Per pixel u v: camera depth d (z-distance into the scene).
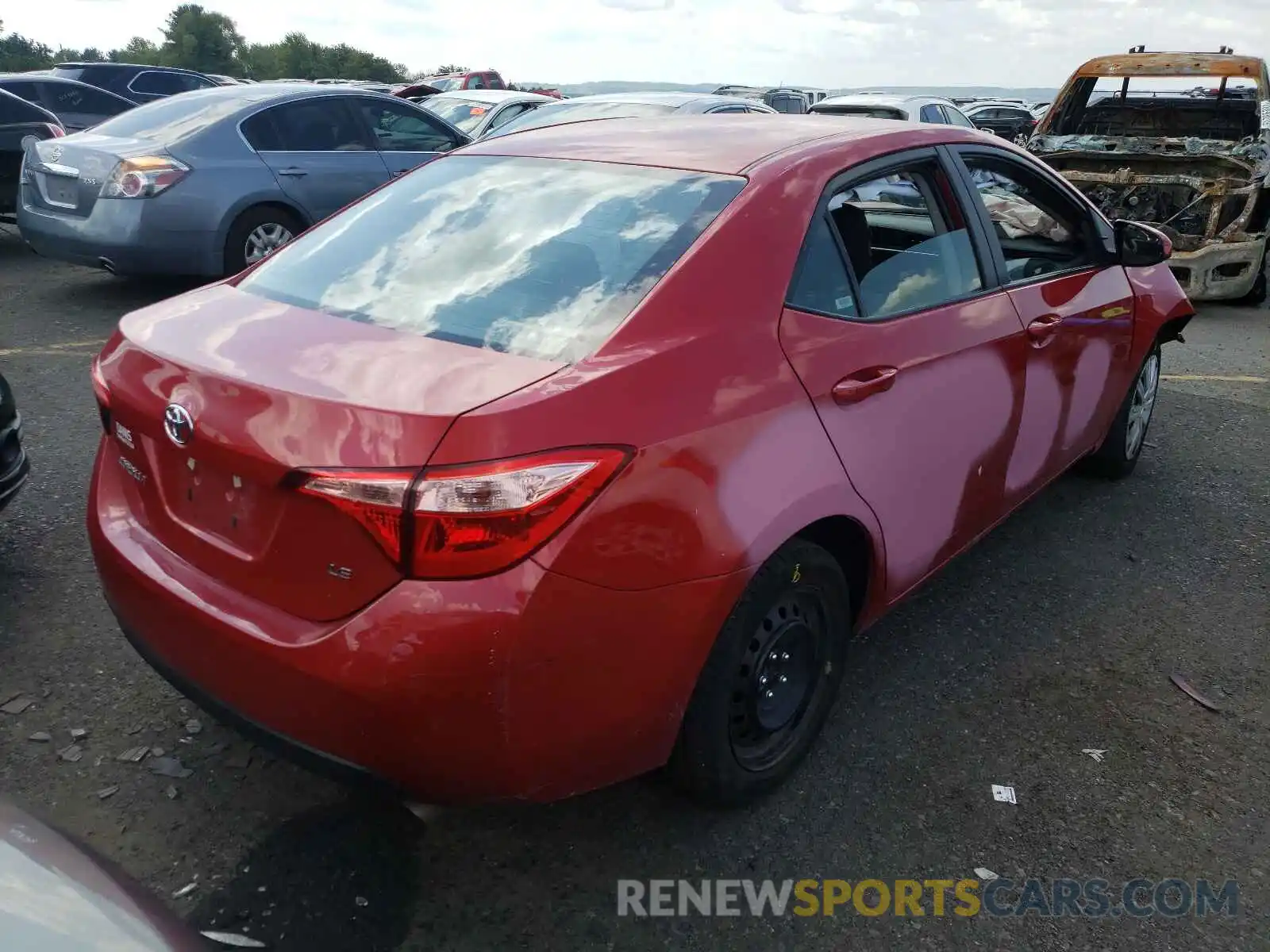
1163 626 3.66
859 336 2.65
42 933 1.36
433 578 1.89
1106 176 9.11
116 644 3.23
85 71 17.23
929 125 3.29
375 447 1.89
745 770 2.56
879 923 2.33
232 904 2.28
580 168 2.89
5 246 10.10
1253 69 9.25
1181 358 7.39
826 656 2.73
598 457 1.99
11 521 3.98
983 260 3.28
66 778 2.64
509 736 1.99
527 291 2.41
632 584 2.05
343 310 2.47
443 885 2.37
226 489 2.15
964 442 3.09
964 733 3.01
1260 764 2.94
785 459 2.37
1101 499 4.72
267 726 2.11
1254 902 2.44
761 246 2.50
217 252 7.34
